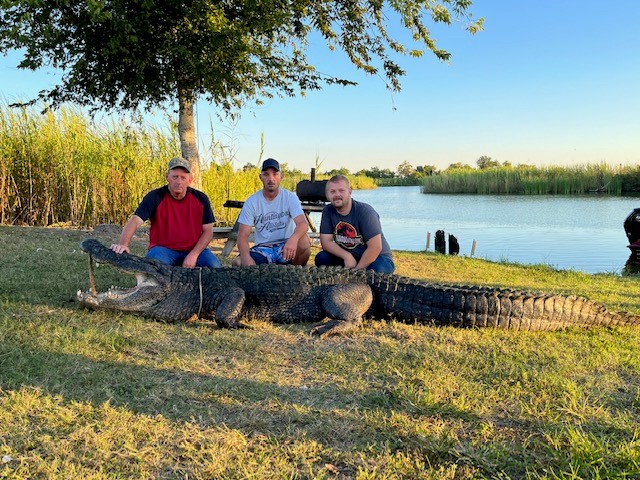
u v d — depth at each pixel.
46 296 5.41
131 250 8.97
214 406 3.16
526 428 2.99
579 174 44.44
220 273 5.41
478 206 33.84
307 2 9.55
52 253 7.68
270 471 2.51
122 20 7.99
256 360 4.01
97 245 5.12
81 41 9.20
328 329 4.76
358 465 2.59
